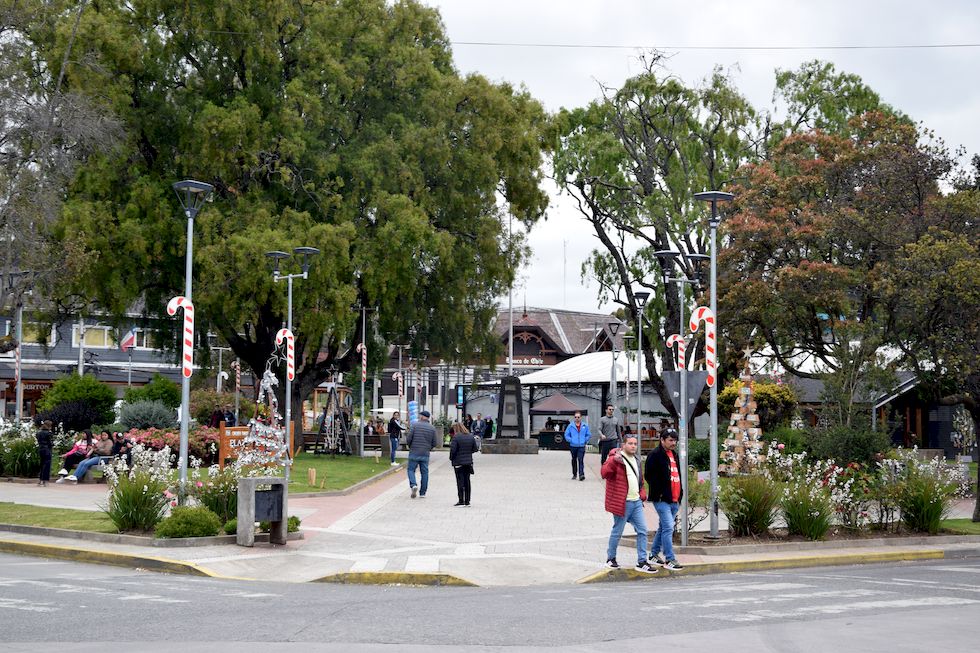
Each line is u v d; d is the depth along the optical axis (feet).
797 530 69.15
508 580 53.67
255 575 54.34
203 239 132.05
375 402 186.91
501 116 153.89
